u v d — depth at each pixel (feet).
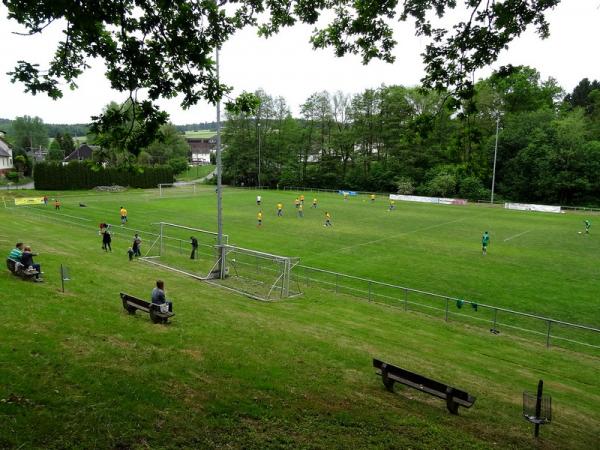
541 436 29.07
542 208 204.85
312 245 113.70
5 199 204.74
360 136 297.94
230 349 38.17
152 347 35.50
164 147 391.65
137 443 21.45
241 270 87.71
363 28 36.99
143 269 78.13
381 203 222.07
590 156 241.76
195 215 162.61
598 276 87.86
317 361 38.73
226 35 31.60
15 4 23.77
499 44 33.14
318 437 24.36
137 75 29.32
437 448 24.95
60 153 410.31
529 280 84.53
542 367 47.93
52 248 88.58
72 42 28.53
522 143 264.52
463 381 39.47
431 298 73.87
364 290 77.20
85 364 29.55
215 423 24.27
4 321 36.01
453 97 35.76
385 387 34.65
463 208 209.67
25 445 19.76
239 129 319.47
